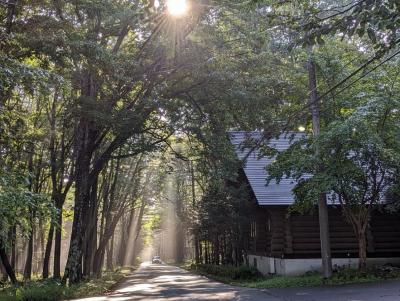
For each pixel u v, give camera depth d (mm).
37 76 10273
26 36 13438
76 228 21359
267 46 18047
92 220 26203
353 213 18797
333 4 10789
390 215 22656
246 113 20656
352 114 16500
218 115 21750
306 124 20359
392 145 16812
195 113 21938
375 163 16688
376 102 16375
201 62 18891
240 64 19453
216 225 28281
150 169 40781
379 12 6332
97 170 21828
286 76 20156
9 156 20969
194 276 34906
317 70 19031
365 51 17953
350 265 21953
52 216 11000
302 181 18266
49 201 10961
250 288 19312
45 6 14672
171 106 20438
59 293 16891
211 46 19047
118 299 16688
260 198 22375
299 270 22031
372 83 17641
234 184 29109
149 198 46094
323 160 17234
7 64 10078
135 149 22438
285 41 16703
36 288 16781
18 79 10109
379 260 22266
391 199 18781
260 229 26281
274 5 9273
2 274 32750
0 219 10352
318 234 22422
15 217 10578
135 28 18812
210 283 25156
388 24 6422
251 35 17750
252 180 24172
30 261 28688
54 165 24141
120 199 38500
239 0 16906
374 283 16109
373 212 22578
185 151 31953
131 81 18047
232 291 18422
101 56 14922
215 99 20844
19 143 17000
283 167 18359
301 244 22297
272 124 20141
